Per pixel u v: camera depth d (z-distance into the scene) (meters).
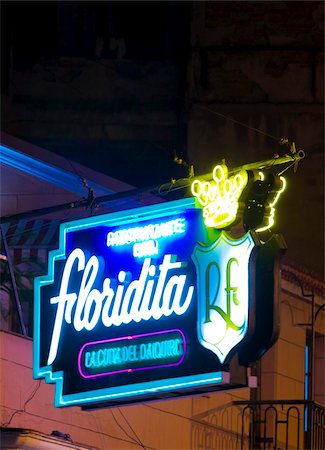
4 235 21.83
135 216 18.89
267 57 34.66
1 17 35.06
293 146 18.67
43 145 35.06
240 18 34.78
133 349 18.48
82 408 19.19
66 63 35.38
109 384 18.56
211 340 17.88
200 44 34.78
